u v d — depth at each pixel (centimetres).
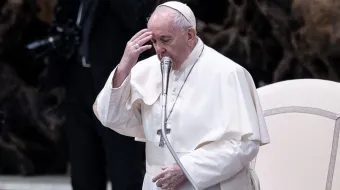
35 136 3203
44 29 3172
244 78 1441
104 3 2056
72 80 2156
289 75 2738
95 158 2183
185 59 1450
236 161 1398
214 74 1441
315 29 2639
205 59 1459
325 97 1706
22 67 3186
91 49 2081
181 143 1422
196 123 1420
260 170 1719
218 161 1389
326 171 1673
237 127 1398
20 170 3169
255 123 1413
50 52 2142
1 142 3166
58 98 3117
